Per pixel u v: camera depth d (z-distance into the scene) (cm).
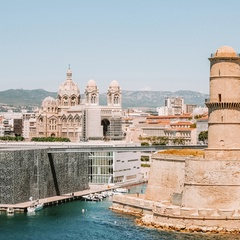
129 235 17350
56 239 17212
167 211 18125
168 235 17100
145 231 17812
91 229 18425
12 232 18188
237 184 18338
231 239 16538
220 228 17412
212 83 19138
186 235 17088
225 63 18888
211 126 19188
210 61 19275
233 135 18938
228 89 18875
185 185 18812
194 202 18475
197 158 18662
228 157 18862
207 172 18438
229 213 17550
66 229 18525
